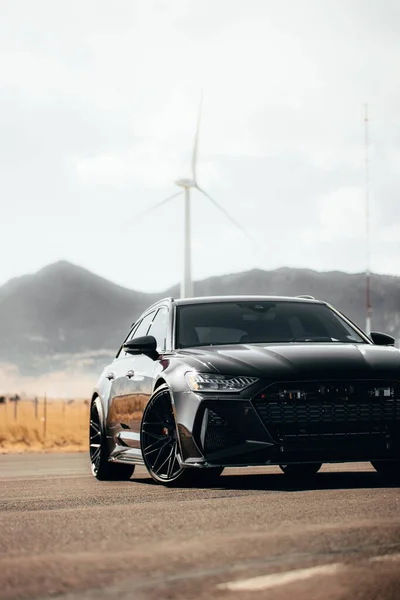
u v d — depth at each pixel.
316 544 4.29
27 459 17.44
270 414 7.65
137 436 9.24
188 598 3.28
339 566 3.78
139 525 5.16
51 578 3.68
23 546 4.54
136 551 4.25
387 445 7.72
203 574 3.67
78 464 14.85
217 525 5.05
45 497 7.30
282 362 7.87
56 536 4.84
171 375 8.32
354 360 7.90
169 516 5.54
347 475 9.02
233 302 9.83
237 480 8.59
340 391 7.66
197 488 7.85
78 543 4.57
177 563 3.92
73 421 47.81
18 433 28.08
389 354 8.15
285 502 6.16
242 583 3.50
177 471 8.15
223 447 7.71
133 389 9.38
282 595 3.32
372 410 7.71
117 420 9.82
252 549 4.20
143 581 3.58
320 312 9.83
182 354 8.63
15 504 6.73
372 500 6.13
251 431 7.62
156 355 9.16
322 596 3.30
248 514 5.51
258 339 9.23
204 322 9.42
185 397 7.99
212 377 7.88
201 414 7.82
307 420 7.64
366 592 3.36
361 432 7.69
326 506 5.82
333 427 7.66
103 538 4.71
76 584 3.56
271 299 9.97
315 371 7.72
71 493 7.69
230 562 3.91
